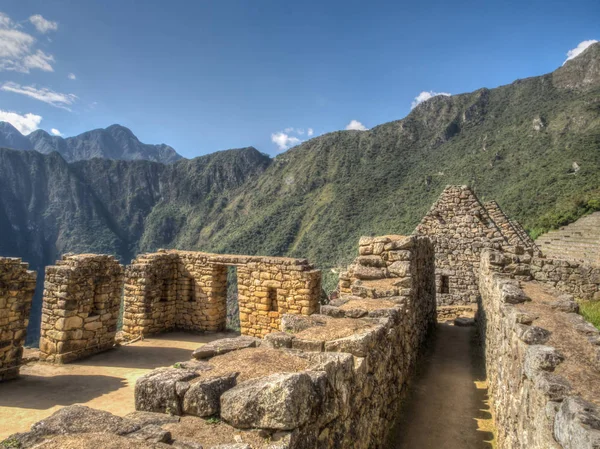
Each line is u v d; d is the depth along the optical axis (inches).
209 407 124.3
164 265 560.1
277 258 517.0
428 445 243.1
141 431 111.3
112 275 458.0
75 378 357.7
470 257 750.5
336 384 148.8
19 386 330.3
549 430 124.1
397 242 376.5
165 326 559.2
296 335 192.2
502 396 237.0
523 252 605.9
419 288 443.5
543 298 259.3
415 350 384.8
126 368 394.0
